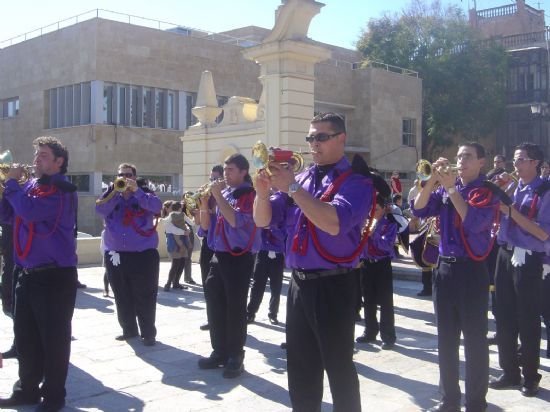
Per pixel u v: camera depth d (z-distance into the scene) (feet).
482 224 15.14
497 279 18.29
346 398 12.36
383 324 23.04
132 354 21.84
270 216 12.70
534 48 126.31
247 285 19.70
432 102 125.90
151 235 23.15
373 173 12.46
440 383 15.96
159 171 97.81
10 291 28.02
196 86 100.68
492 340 23.71
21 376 16.63
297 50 40.34
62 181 16.20
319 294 12.34
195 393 17.75
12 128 107.24
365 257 22.90
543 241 17.12
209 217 21.08
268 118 41.37
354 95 112.37
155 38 95.91
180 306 30.73
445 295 15.69
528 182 18.06
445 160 15.07
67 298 16.26
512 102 129.39
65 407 16.60
